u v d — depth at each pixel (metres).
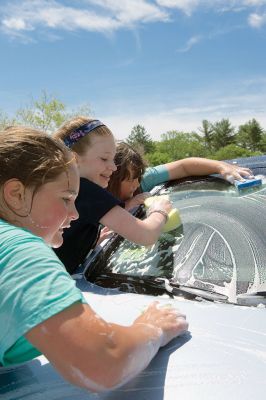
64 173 1.19
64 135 2.37
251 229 1.88
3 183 1.15
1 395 1.16
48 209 1.18
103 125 2.39
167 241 2.00
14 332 1.04
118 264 1.96
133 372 1.11
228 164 2.54
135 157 2.71
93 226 2.13
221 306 1.54
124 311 1.59
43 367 1.25
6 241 1.11
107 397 1.13
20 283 1.05
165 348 1.30
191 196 2.38
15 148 1.16
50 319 1.02
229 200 2.19
